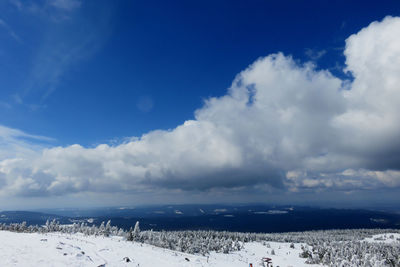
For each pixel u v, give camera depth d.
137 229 115.12
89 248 52.03
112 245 63.84
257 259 148.50
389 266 121.94
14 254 32.12
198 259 75.38
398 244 193.50
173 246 118.62
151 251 67.12
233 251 163.25
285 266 132.12
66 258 35.28
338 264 121.12
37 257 32.81
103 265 37.00
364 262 118.00
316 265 134.50
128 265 41.69
